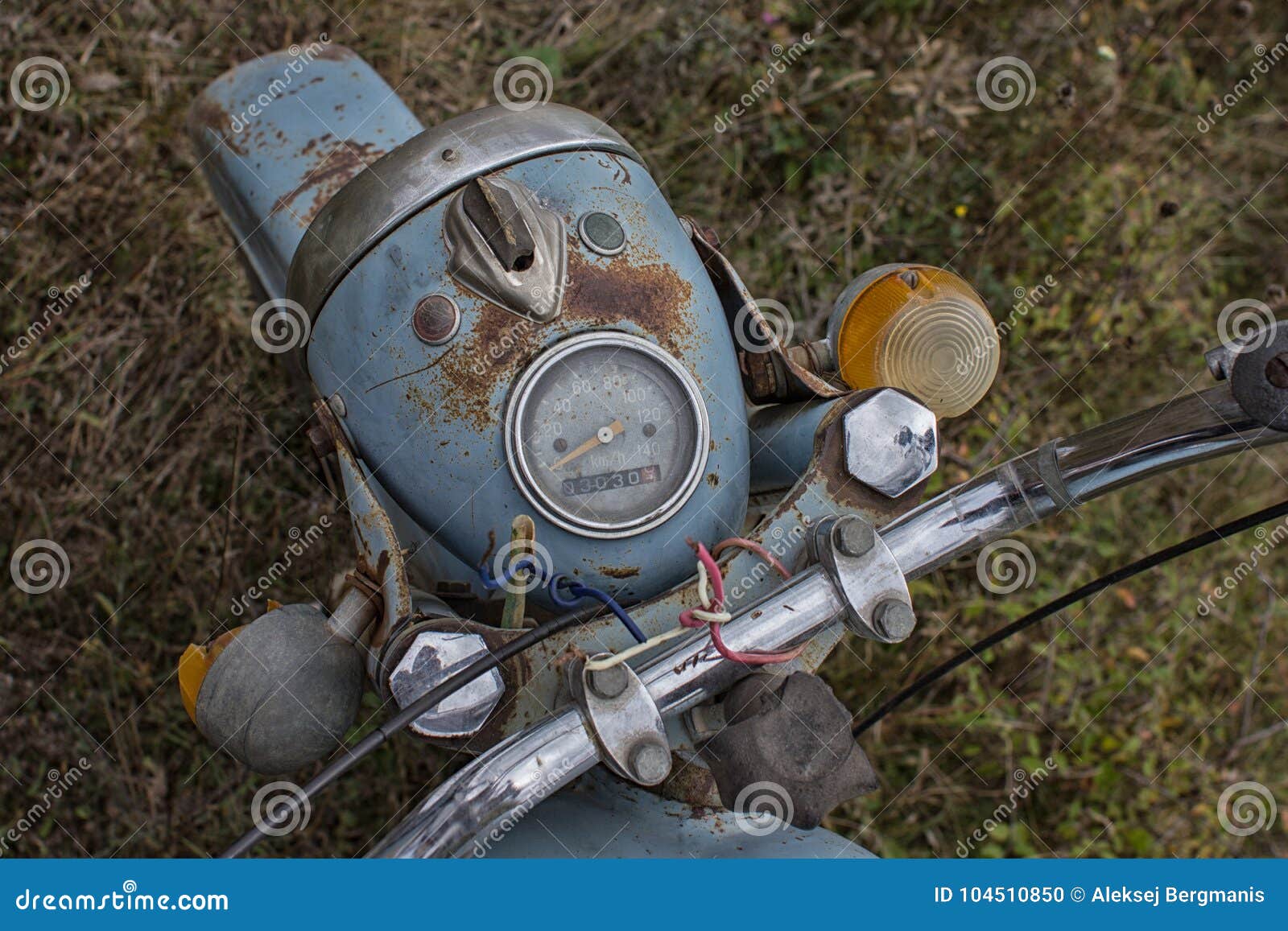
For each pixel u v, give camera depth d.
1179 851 1.40
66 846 1.33
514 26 1.50
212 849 1.34
